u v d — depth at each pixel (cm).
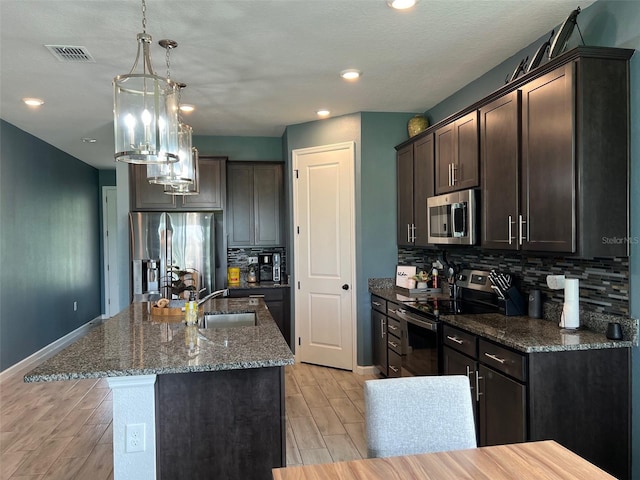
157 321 293
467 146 326
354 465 133
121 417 196
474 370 267
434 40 291
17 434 335
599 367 225
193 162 322
